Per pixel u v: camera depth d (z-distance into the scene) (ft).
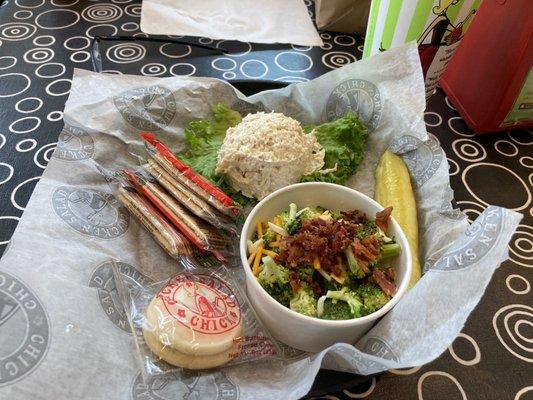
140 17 3.36
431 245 1.98
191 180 2.10
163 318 1.59
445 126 2.76
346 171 2.35
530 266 2.08
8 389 1.28
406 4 2.20
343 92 2.49
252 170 2.19
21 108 2.59
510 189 2.43
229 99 2.53
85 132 2.20
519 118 2.60
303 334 1.67
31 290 1.51
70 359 1.41
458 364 1.71
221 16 3.39
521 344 1.79
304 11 3.54
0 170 2.25
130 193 2.08
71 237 1.82
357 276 1.73
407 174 2.25
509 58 2.35
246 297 1.86
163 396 1.49
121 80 2.41
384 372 1.65
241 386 1.55
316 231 1.76
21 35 3.13
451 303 1.46
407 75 2.31
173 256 1.91
